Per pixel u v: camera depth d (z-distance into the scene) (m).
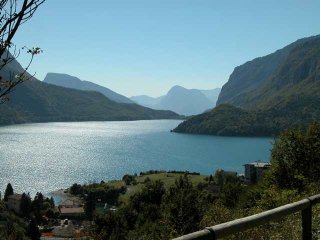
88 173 150.00
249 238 9.37
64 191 123.50
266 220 4.85
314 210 10.18
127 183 128.25
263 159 186.50
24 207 97.88
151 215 57.12
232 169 160.50
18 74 3.75
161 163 175.88
